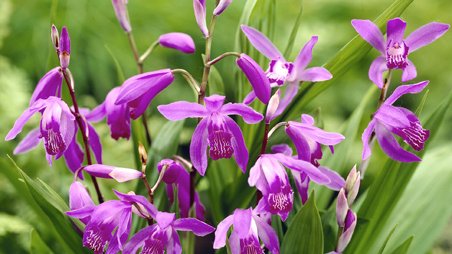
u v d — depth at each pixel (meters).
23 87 1.26
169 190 0.69
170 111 0.65
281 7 1.78
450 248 1.21
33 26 1.59
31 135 0.71
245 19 0.75
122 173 0.65
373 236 0.73
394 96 0.66
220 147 0.65
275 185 0.65
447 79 1.76
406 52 0.67
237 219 0.64
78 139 0.76
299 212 0.66
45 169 1.06
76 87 1.55
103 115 0.71
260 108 0.75
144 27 1.62
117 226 0.65
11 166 0.73
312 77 0.69
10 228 1.02
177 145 0.72
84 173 0.80
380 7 1.79
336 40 1.73
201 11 0.66
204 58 0.67
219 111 0.65
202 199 1.41
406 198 0.78
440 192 0.77
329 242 0.71
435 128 0.72
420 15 1.80
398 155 0.67
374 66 0.68
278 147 0.70
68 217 0.69
